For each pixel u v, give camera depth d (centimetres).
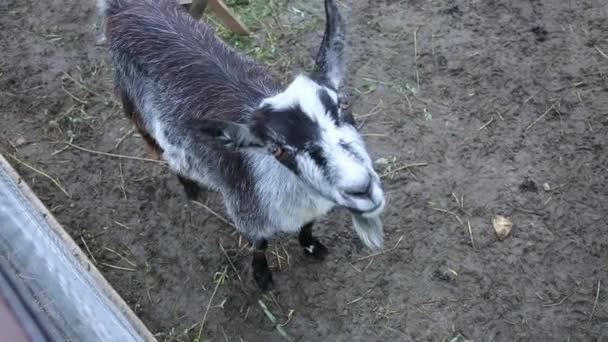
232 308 206
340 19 165
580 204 217
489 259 209
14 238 155
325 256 211
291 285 208
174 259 213
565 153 225
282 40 252
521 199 218
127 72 196
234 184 187
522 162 224
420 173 223
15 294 142
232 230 217
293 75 244
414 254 211
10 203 164
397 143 229
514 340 199
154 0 196
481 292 205
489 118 232
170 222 219
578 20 251
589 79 239
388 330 201
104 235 218
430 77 242
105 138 234
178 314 206
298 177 167
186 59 187
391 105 236
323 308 204
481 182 221
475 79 240
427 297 205
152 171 228
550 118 232
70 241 199
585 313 201
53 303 145
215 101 183
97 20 258
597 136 228
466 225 214
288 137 159
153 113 195
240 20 256
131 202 222
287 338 201
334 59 168
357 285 207
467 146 228
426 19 254
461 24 252
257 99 181
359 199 158
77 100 241
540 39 248
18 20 259
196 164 193
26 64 249
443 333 200
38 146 233
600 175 221
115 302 191
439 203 218
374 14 255
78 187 226
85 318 148
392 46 248
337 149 157
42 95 243
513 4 255
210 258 213
